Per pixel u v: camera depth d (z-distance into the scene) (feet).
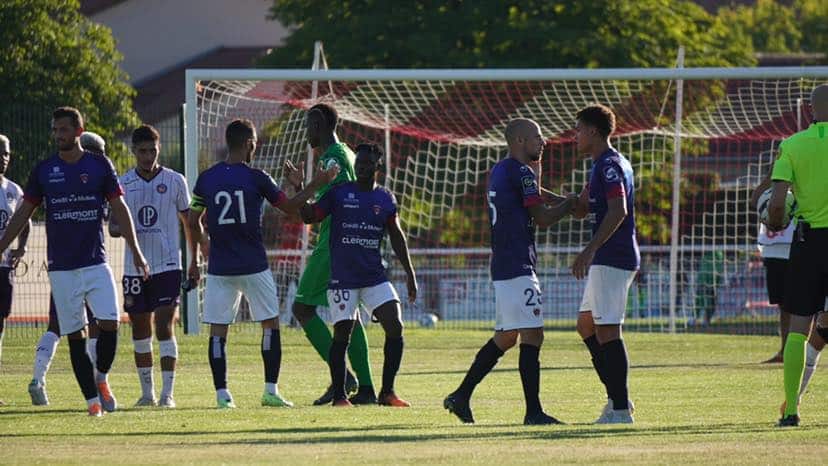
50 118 244.01
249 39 551.59
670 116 273.75
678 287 266.98
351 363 125.59
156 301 123.75
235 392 136.46
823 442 86.89
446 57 352.49
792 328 101.19
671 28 369.30
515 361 176.45
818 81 241.14
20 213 107.65
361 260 119.85
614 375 103.55
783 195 100.68
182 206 125.49
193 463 76.95
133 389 140.05
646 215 277.44
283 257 234.38
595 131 103.09
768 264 166.30
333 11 380.58
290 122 236.63
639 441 87.76
